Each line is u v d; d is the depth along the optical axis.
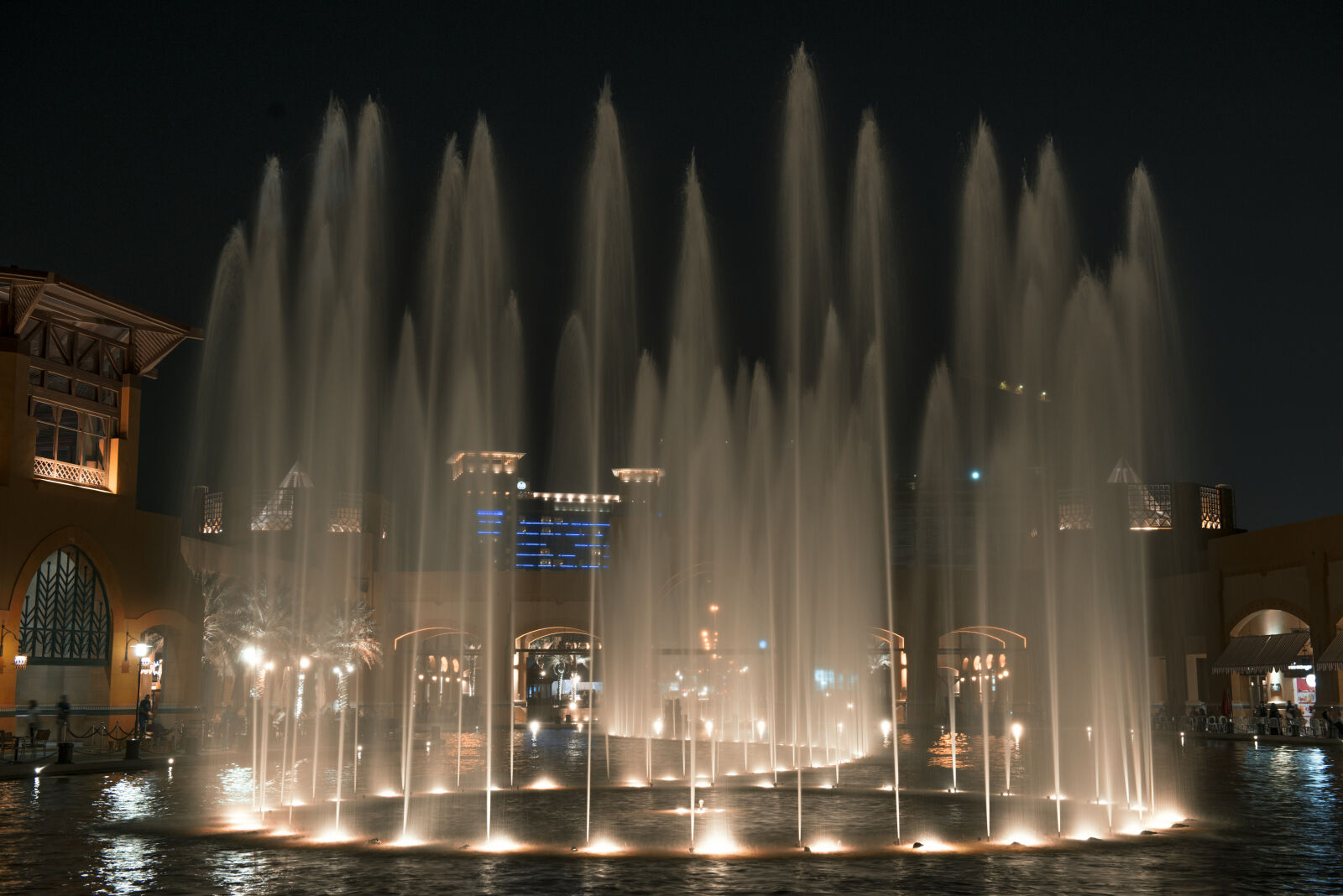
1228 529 58.31
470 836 16.09
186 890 11.95
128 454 36.50
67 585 34.31
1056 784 24.09
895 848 14.86
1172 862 13.63
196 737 32.31
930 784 24.34
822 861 13.87
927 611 59.12
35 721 31.69
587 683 63.03
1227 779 24.91
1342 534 44.16
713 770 28.25
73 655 34.25
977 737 44.22
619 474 59.88
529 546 95.69
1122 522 56.47
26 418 33.00
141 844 15.21
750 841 15.55
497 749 36.81
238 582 46.00
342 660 50.34
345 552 59.88
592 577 60.38
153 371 38.41
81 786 23.23
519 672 60.41
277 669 47.03
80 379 35.28
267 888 12.03
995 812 18.95
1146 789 22.67
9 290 32.88
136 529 36.59
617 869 13.26
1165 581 55.41
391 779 25.42
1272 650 47.59
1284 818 17.86
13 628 31.91
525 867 13.37
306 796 21.47
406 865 13.55
